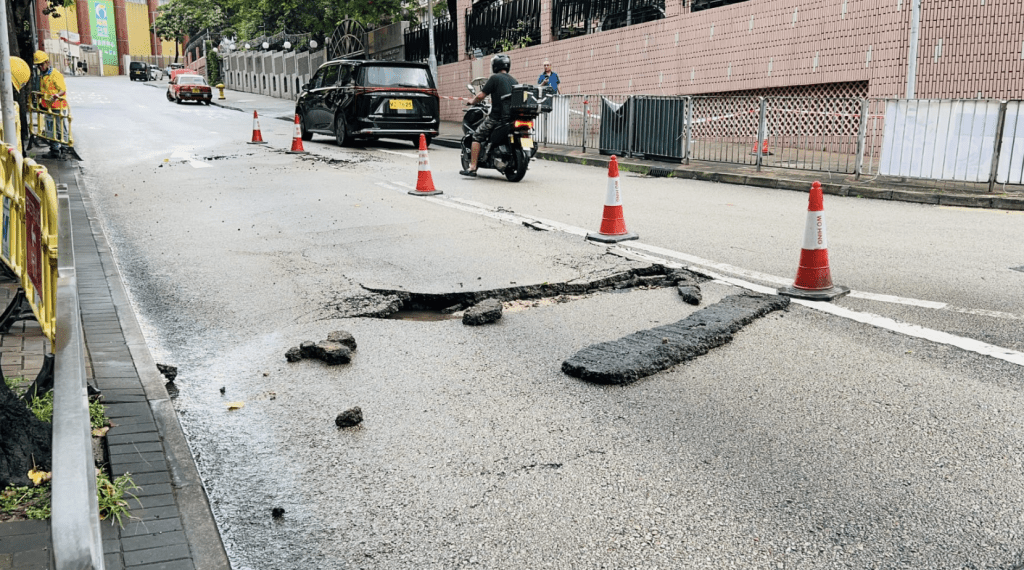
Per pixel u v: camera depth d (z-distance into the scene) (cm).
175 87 4134
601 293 633
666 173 1453
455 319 579
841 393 424
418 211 984
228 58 6750
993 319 539
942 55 1457
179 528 296
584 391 436
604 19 2336
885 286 627
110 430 368
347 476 348
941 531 299
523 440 379
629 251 755
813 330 527
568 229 867
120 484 317
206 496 321
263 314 579
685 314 568
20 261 516
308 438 385
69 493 168
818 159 1341
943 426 383
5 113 893
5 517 287
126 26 9838
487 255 743
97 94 4762
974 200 1070
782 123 1387
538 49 2584
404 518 315
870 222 928
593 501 324
